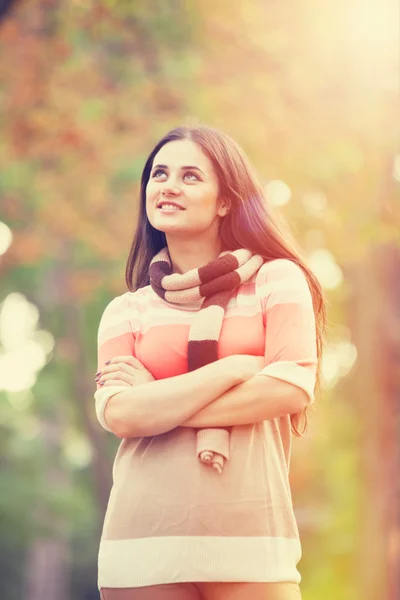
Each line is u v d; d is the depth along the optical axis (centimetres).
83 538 4097
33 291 3469
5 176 2128
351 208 1892
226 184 503
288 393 470
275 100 1912
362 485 2069
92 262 2480
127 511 470
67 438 3869
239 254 495
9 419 3497
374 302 2073
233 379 468
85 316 3322
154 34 2025
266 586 457
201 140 504
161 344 489
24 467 3434
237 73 1945
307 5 1914
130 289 535
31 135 2064
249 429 473
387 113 1884
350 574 2481
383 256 2052
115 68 2047
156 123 2000
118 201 2184
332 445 2561
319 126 1906
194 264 509
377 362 2081
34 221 2361
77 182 2111
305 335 484
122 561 465
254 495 466
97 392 489
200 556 456
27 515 3331
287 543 471
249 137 1912
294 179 1916
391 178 1895
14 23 2027
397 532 2020
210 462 464
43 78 2047
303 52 1917
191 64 1961
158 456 472
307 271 514
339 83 1909
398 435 2073
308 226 1919
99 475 3322
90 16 1997
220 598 459
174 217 497
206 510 460
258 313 489
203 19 1970
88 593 4334
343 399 2322
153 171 507
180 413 466
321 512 2641
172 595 455
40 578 4028
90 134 2027
